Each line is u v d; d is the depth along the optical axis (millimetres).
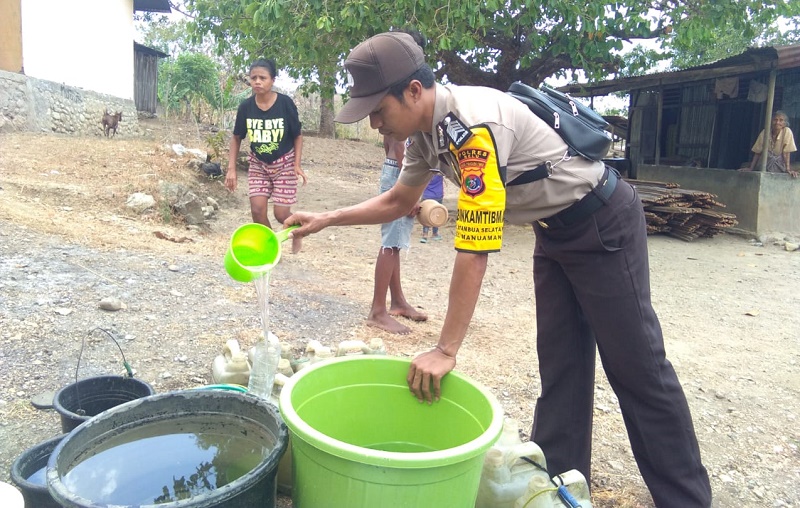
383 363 2100
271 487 1700
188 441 1962
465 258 1896
